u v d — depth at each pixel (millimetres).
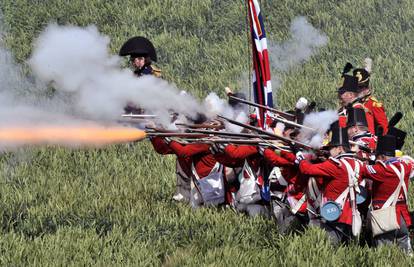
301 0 76312
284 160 33875
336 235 33312
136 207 38188
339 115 38781
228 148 35906
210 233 34312
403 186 32562
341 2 76250
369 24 73000
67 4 76812
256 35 35469
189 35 72750
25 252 32281
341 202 32531
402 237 33000
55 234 35062
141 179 44500
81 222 37062
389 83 61781
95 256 32375
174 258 31953
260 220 36656
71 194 40969
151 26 74250
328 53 67500
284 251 32031
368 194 34406
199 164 38875
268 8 75625
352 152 33000
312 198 33719
